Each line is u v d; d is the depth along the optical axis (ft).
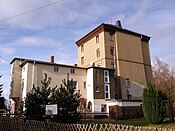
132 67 138.82
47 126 36.88
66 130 34.42
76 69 115.55
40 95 44.86
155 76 154.61
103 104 109.70
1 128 45.96
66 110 43.32
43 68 105.29
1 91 77.51
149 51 157.99
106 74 118.32
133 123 60.90
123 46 139.44
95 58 137.59
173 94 117.29
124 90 128.77
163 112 53.52
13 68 125.59
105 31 134.72
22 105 49.90
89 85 113.50
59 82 107.76
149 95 55.42
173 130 26.50
